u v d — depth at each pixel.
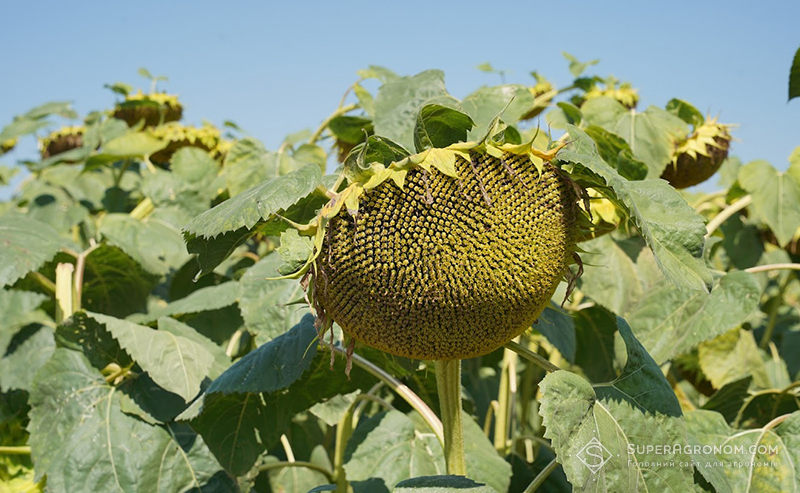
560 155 2.42
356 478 3.71
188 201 6.02
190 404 3.63
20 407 4.67
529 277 2.43
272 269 4.11
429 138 2.66
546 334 3.70
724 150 4.62
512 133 3.24
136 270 5.42
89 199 7.17
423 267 2.38
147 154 6.28
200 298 4.67
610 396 2.66
